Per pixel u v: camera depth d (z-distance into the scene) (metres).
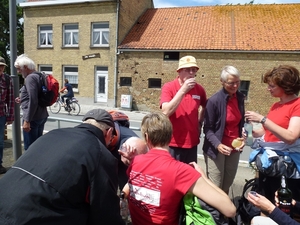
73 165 1.39
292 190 2.23
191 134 2.70
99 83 17.36
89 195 1.44
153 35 16.70
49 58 18.25
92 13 16.64
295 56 13.58
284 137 2.06
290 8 16.64
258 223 1.80
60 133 1.57
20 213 1.28
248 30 15.50
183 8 18.81
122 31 16.66
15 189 1.33
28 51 18.83
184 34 16.23
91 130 1.64
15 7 3.95
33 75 3.45
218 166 2.78
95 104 17.38
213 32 15.87
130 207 1.81
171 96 2.74
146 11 19.56
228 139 2.77
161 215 1.64
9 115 3.89
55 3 17.23
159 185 1.60
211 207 1.64
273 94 2.26
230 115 2.72
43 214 1.30
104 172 1.46
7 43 27.59
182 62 2.67
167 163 1.64
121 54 16.27
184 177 1.57
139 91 16.14
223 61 14.61
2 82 3.72
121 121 2.43
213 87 14.91
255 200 1.87
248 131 2.78
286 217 1.75
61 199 1.34
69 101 13.45
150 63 15.79
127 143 2.10
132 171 1.75
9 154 4.79
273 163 2.16
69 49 17.58
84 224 1.46
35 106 3.43
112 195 1.49
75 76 18.02
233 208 1.51
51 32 18.33
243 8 17.42
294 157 2.19
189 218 1.57
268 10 16.84
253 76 14.27
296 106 2.12
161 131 1.73
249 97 14.45
